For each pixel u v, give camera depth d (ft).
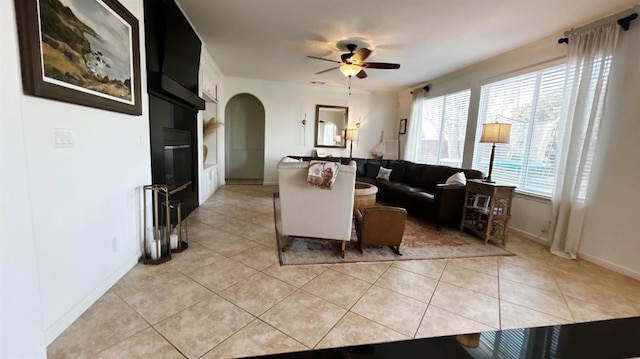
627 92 8.36
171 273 7.26
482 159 14.17
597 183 9.01
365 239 9.01
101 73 5.66
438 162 17.78
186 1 9.07
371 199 12.12
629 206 8.26
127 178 7.06
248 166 25.59
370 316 5.78
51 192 4.61
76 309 5.26
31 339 3.45
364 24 10.30
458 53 12.94
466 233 11.75
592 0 8.10
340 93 22.25
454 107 16.39
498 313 6.08
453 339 4.71
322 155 22.49
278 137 21.71
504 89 12.97
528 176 11.71
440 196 11.82
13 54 3.09
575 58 9.72
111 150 6.31
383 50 12.84
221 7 9.39
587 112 9.29
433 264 8.56
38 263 4.41
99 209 5.92
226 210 13.98
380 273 7.80
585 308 6.39
